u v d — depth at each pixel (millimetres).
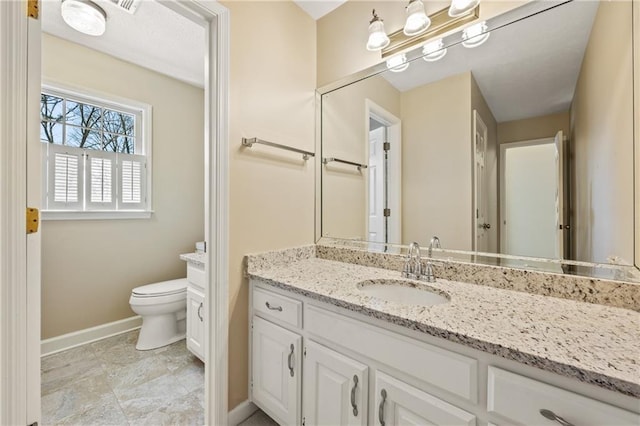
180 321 2383
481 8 1261
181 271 2836
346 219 1772
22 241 869
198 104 2990
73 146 2219
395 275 1396
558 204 1116
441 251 1418
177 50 2357
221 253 1354
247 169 1467
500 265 1233
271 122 1589
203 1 1274
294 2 1735
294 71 1729
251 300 1464
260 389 1408
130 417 1464
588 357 644
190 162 2920
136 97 2539
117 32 2109
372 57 1621
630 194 947
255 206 1507
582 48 1063
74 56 2199
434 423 832
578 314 893
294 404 1231
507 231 1232
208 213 1361
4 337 839
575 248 1073
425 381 855
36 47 897
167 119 2748
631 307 926
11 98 844
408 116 1513
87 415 1474
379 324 961
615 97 982
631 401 587
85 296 2250
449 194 1394
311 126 1849
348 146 1753
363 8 1657
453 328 792
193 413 1499
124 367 1916
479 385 765
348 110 1748
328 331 1109
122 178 2467
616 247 976
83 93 2250
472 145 1323
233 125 1399
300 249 1726
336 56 1785
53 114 2168
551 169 1131
